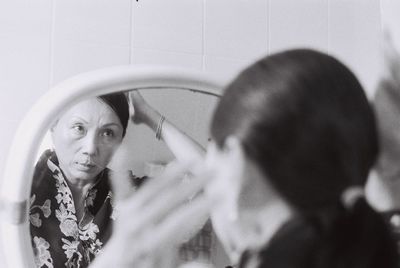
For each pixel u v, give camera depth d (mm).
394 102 1128
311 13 1176
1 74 927
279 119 850
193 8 1071
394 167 1084
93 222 857
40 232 827
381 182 1071
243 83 873
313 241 858
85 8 991
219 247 880
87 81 848
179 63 1053
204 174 891
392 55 1159
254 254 870
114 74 864
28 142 811
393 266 882
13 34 939
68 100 836
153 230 871
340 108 865
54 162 840
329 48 1183
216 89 928
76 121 850
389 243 886
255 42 1119
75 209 851
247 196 871
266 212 868
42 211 831
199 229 879
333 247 860
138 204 875
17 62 938
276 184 863
